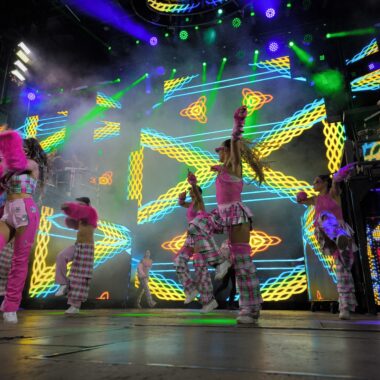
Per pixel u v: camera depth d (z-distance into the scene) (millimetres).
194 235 3184
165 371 847
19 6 9984
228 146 2777
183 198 4441
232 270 6383
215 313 4523
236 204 2559
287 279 7152
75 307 4234
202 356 1057
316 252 5777
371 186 4449
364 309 5184
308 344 1330
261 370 859
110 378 775
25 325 2303
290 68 8641
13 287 2529
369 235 5367
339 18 8555
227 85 9195
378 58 7695
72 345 1298
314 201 3820
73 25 10602
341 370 858
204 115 9195
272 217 7625
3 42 9969
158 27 9656
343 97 7684
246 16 9062
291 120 8203
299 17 8750
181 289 7887
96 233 7762
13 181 2609
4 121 10078
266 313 5078
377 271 5219
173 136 9312
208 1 8602
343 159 6555
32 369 867
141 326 2191
